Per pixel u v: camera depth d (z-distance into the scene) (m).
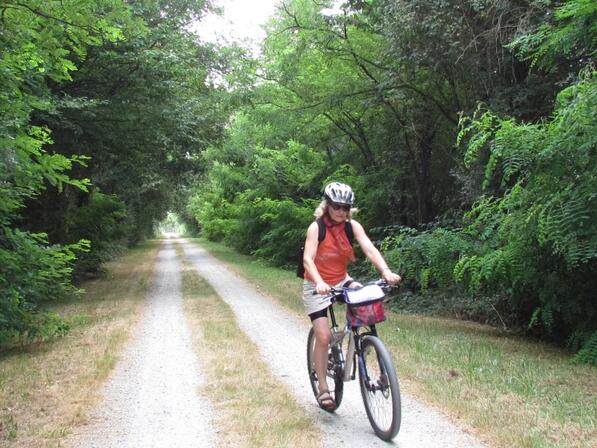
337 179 19.03
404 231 10.91
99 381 6.11
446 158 15.80
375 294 4.21
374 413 4.34
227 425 4.62
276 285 16.39
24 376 6.39
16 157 6.23
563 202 6.84
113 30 5.33
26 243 8.06
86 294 15.55
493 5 9.49
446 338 8.20
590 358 6.49
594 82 6.79
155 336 8.92
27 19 5.05
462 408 4.70
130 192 23.14
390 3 11.02
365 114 16.30
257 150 25.14
